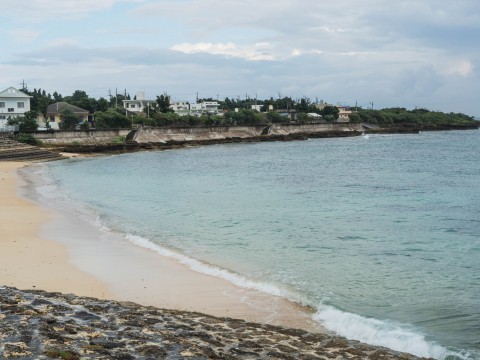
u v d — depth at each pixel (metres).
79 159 89.88
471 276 19.64
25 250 22.41
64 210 34.78
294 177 59.78
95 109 150.62
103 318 12.14
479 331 14.09
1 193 42.47
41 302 12.96
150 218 32.22
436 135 186.88
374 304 16.39
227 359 10.05
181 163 81.56
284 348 11.20
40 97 143.38
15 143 89.38
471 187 49.41
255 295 16.98
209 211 35.16
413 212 34.91
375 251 23.64
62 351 9.23
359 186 50.75
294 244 24.97
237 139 141.50
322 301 16.45
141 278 18.77
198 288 17.66
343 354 11.37
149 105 150.62
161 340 10.77
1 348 9.26
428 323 14.77
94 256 21.98
